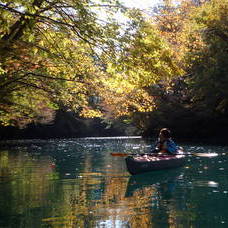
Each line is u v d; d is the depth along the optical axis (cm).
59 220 652
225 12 2659
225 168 1345
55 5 816
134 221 647
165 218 665
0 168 1412
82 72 1046
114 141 3866
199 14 2616
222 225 623
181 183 1038
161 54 819
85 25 785
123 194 884
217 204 771
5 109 1411
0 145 3278
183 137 3662
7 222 639
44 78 1120
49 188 961
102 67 1034
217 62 2686
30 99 1349
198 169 1325
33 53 974
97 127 6631
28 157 1905
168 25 1619
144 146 2739
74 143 3553
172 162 1355
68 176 1182
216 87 2758
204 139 3416
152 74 838
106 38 792
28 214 692
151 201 805
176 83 3397
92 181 1079
